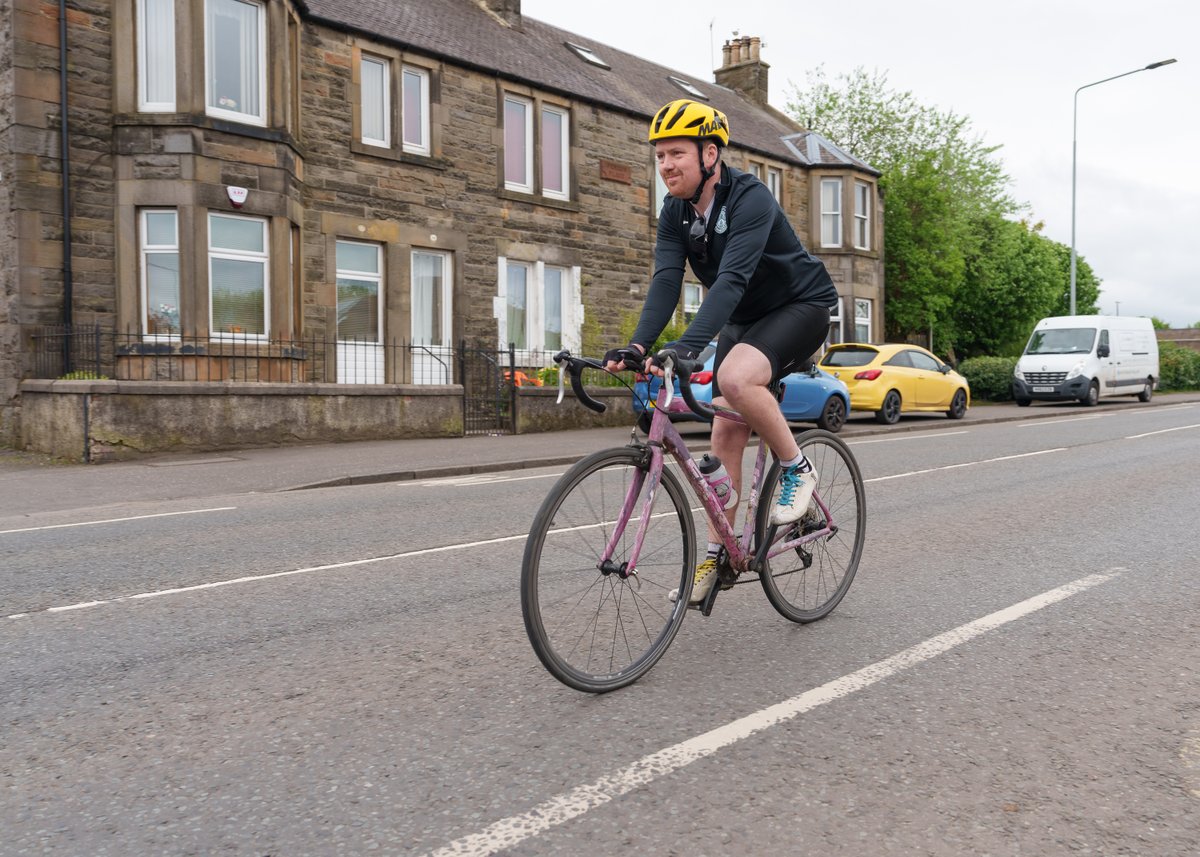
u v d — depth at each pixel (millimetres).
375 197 16656
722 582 3840
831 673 3537
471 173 18156
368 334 16891
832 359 18078
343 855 2242
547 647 3174
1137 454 11461
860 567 5383
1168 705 3205
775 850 2252
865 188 28062
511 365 15445
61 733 3035
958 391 19172
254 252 14352
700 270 3828
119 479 9969
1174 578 5059
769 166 25859
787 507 3797
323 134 15930
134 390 11703
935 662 3664
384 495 8781
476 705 3230
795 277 3766
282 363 14539
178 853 2264
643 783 2607
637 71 25328
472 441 13961
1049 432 15258
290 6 15055
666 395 3469
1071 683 3424
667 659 3730
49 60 13164
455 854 2240
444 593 4871
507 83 18734
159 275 13844
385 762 2766
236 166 13961
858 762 2744
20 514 7926
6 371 13188
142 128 13539
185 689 3438
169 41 13758
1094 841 2297
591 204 20469
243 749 2879
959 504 7699
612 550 3396
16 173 12984
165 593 4934
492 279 18562
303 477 9953
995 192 33500
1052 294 40062
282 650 3906
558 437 14719
